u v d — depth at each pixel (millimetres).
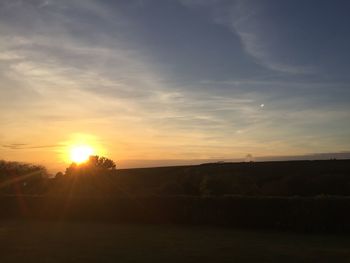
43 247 19891
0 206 36094
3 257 17484
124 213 32594
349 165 56000
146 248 19547
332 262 16516
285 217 27438
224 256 17625
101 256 17625
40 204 34938
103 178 48594
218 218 29484
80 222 31719
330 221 26328
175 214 31000
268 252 18562
